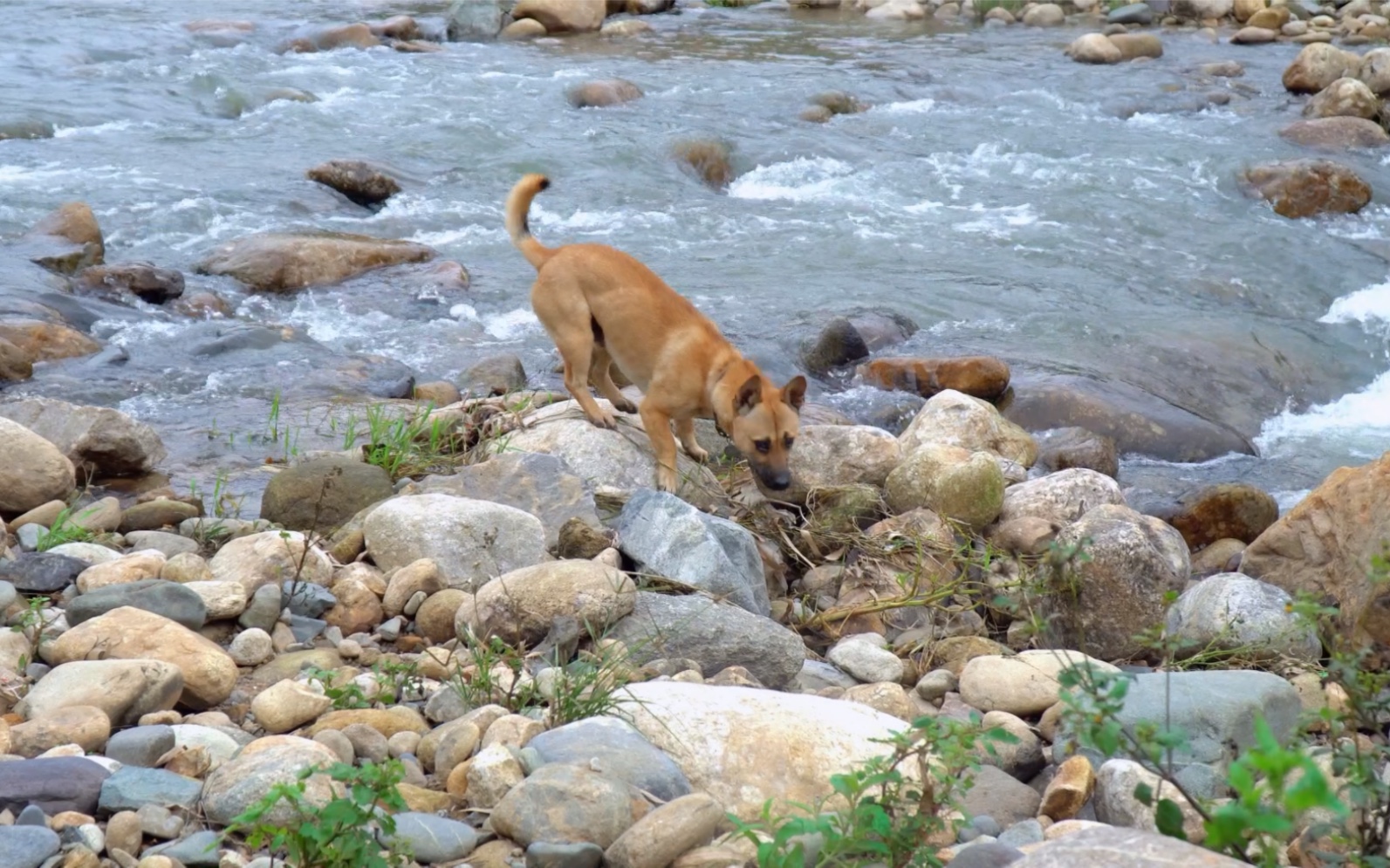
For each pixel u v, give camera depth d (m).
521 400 11.20
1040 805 6.00
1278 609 7.83
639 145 22.98
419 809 5.45
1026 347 15.34
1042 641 8.19
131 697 6.02
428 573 7.74
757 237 19.38
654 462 9.93
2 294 14.21
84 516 8.88
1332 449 13.73
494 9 32.84
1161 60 30.86
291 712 6.22
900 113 26.38
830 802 5.64
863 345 14.66
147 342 14.02
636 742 5.70
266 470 10.70
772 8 38.28
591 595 7.18
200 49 28.75
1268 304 17.70
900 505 9.84
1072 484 9.77
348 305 15.76
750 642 7.29
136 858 4.96
